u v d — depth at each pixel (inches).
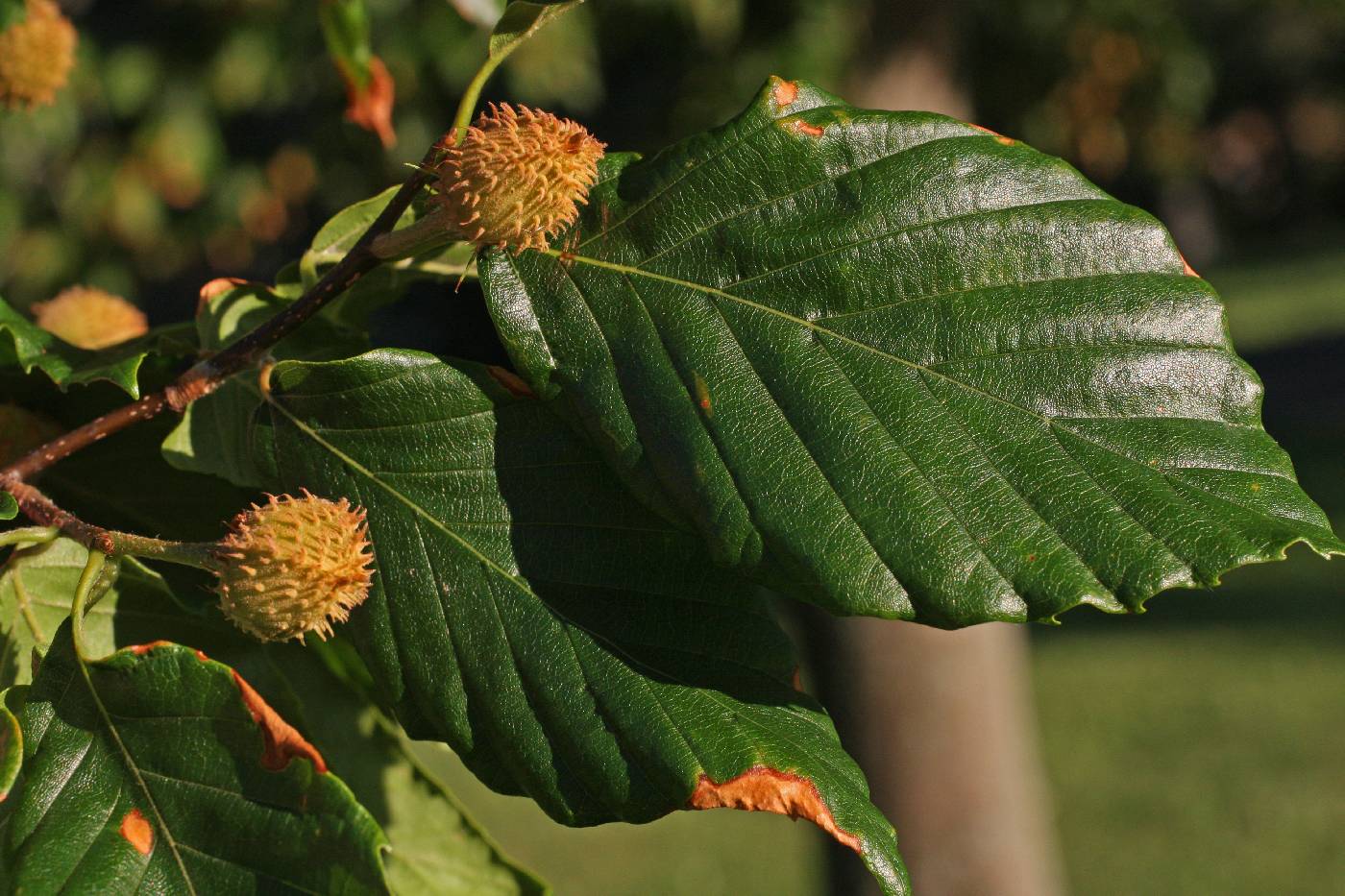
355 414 26.0
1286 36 389.7
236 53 68.7
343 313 27.5
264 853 25.0
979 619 25.2
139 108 69.2
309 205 83.0
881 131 26.0
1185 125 95.2
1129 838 96.2
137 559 27.0
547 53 63.3
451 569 25.9
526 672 25.7
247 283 27.1
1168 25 87.9
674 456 25.6
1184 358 25.6
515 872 28.1
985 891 63.3
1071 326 25.7
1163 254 25.8
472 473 26.0
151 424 27.6
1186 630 142.1
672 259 26.0
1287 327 288.5
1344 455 191.0
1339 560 161.2
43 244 71.7
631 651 25.8
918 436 25.6
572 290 26.0
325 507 25.5
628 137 70.2
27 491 25.6
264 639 25.4
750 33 64.1
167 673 25.2
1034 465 25.5
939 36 62.5
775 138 26.0
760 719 25.6
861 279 25.8
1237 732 111.7
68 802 25.1
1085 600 25.1
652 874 98.3
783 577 25.4
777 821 107.8
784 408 25.7
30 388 27.5
